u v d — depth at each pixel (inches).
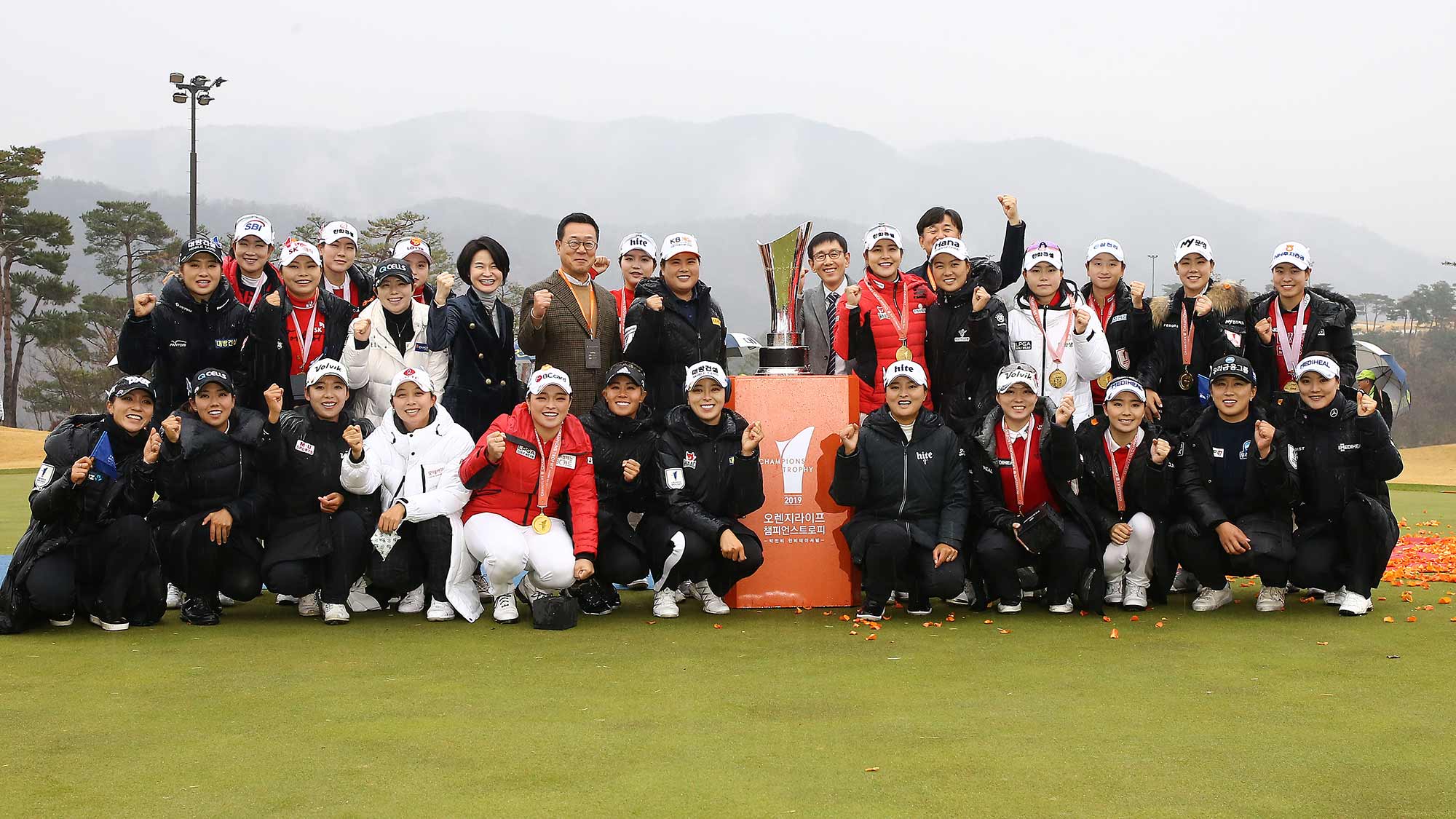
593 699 161.5
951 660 188.7
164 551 228.8
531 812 114.5
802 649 199.2
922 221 300.0
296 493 233.1
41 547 215.2
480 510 235.5
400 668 183.3
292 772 127.6
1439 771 127.3
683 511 234.7
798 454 248.8
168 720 150.0
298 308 259.0
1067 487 233.5
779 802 117.4
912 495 235.9
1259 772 126.9
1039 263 258.7
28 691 166.9
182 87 1074.1
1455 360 2970.0
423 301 295.7
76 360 2311.8
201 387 228.2
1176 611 241.0
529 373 292.5
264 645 204.4
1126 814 113.9
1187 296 266.1
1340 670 179.3
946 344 261.1
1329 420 233.6
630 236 295.6
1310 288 265.0
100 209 2605.8
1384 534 229.1
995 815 113.5
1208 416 242.4
